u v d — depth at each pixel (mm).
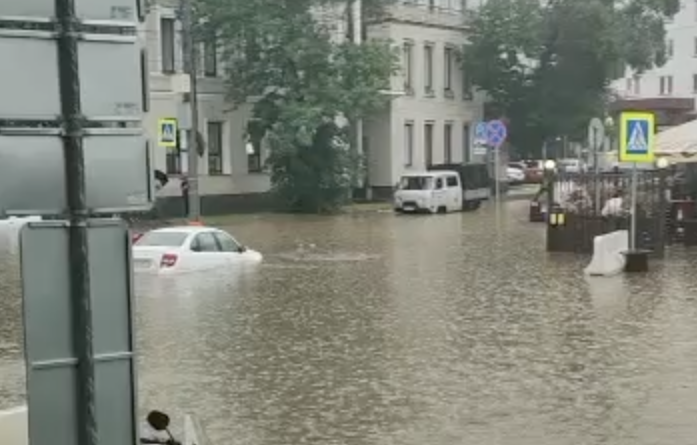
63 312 3561
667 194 28000
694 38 94812
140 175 3654
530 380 11219
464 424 9438
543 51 62781
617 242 21562
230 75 45688
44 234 3521
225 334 14484
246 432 9328
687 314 15531
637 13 69500
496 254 26188
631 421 9422
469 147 62875
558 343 13359
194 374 11859
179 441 7219
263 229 36562
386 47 47125
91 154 3566
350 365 12234
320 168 46500
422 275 21688
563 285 19469
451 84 61469
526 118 63469
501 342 13539
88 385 3561
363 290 19250
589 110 62688
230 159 47250
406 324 15164
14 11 3451
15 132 3451
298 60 44406
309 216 44562
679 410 9789
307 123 43594
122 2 3639
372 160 56250
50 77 3510
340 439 9031
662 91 97750
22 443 6383
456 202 48219
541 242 29719
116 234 3639
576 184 26109
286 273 22219
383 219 42625
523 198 58719
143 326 15180
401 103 56375
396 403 10320
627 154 20938
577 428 9219
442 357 12609
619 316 15445
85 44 3568
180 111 34625
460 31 61562
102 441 3605
